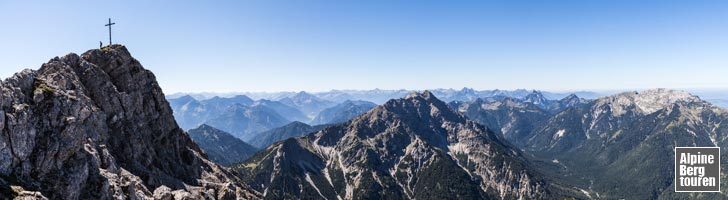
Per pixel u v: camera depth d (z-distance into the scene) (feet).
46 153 214.90
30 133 212.43
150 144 361.51
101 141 287.48
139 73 384.47
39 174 208.54
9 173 196.03
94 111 288.71
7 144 198.80
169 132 404.57
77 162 226.79
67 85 287.89
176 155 397.19
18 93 222.28
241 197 364.17
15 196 184.03
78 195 218.38
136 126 349.20
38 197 190.39
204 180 389.80
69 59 322.96
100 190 228.02
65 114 240.73
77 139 231.91
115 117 325.01
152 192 292.20
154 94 395.96
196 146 483.10
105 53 363.35
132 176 276.82
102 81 330.75
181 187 330.95
